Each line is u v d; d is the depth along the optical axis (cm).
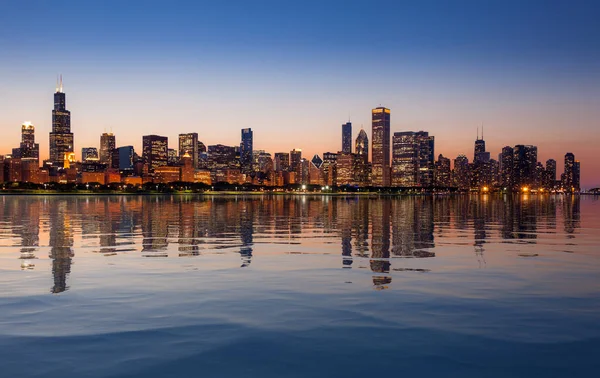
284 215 7038
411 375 893
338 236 3641
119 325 1191
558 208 10881
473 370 916
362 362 953
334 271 1997
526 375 895
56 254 2542
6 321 1226
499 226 4816
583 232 4088
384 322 1218
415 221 5616
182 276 1872
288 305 1393
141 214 7225
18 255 2503
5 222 5250
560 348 1032
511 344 1055
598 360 966
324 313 1304
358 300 1457
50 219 5853
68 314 1294
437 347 1036
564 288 1642
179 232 3981
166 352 1005
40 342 1065
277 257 2436
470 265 2167
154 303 1418
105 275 1891
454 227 4638
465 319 1245
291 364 944
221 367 930
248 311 1325
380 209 9756
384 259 2366
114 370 913
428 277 1853
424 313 1305
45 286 1667
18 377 880
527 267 2111
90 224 4950
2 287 1652
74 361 957
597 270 2025
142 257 2427
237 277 1852
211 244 3058
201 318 1255
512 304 1409
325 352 1005
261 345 1047
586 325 1195
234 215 6994
